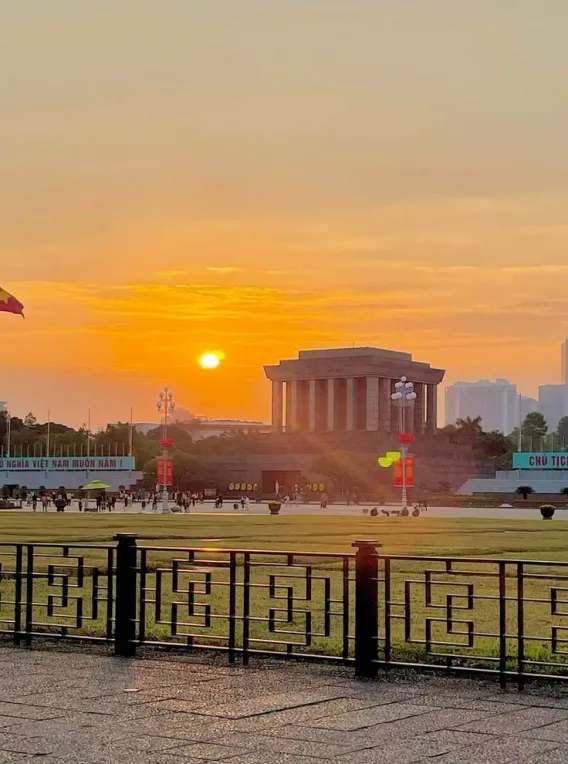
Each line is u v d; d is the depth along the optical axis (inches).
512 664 619.8
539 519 3464.6
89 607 925.2
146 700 511.5
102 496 4660.4
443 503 5516.7
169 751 418.0
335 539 2091.5
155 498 4840.1
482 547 1815.9
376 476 7062.0
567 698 520.1
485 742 433.1
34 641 698.2
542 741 434.9
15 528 2491.4
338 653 663.1
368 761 404.5
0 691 532.1
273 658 631.2
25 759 405.1
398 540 2069.4
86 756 409.4
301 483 7253.9
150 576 1208.8
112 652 652.7
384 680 565.0
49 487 7790.4
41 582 1117.7
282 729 454.0
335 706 499.8
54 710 488.4
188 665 608.1
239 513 4128.9
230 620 622.2
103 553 1611.7
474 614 905.5
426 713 486.3
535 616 894.4
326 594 610.9
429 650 582.6
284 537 2149.4
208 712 485.7
